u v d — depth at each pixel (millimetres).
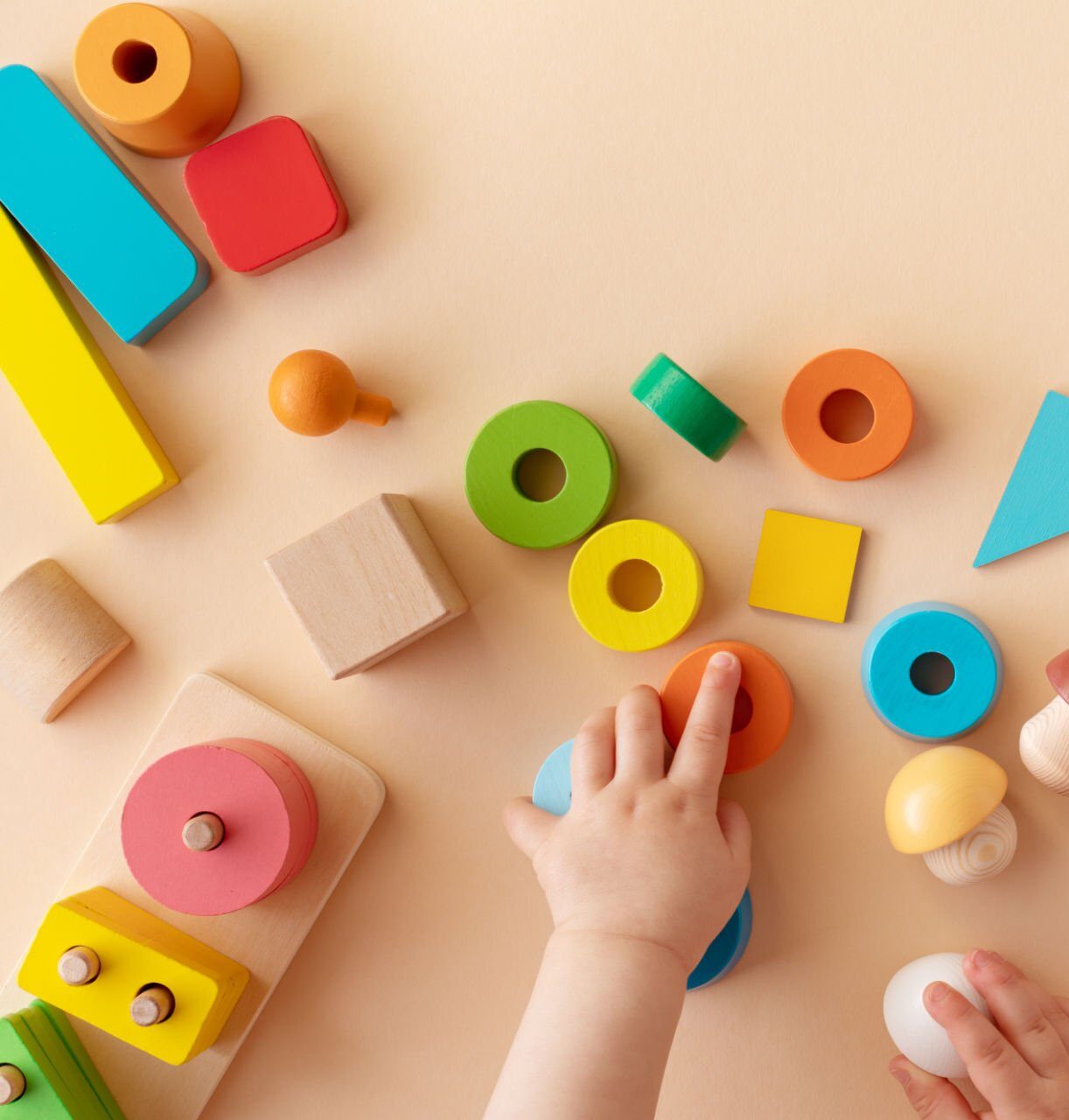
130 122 731
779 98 750
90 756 805
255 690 794
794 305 751
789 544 749
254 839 728
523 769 775
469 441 774
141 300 766
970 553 745
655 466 762
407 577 738
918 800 688
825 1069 755
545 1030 630
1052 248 737
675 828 666
